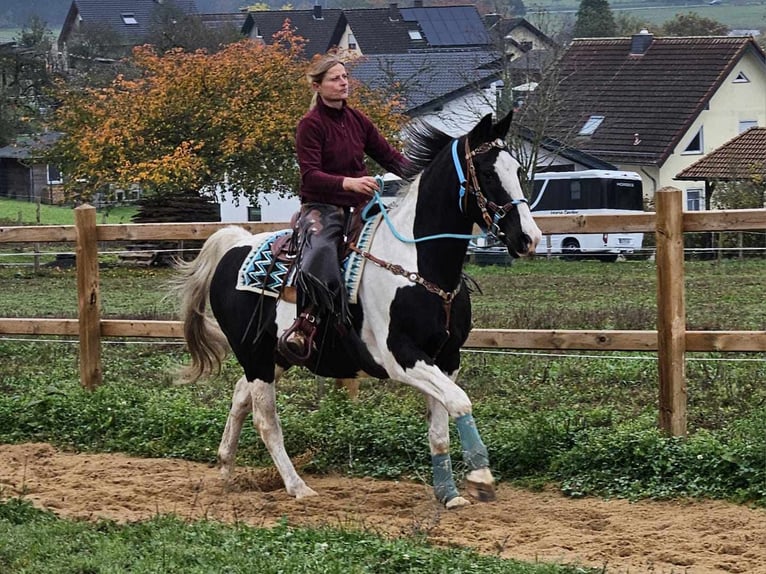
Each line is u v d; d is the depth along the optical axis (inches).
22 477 365.4
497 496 330.6
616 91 1999.3
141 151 1417.3
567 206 1658.5
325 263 307.1
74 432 416.5
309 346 316.2
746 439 346.6
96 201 1911.9
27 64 2225.6
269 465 376.2
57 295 963.3
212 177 1435.8
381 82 1914.4
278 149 1429.6
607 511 310.2
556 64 1569.9
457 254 297.0
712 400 436.8
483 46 2193.7
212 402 460.1
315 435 382.3
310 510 320.2
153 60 1489.9
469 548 269.1
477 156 289.9
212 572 246.7
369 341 307.7
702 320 694.5
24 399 446.9
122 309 821.9
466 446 286.2
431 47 2849.4
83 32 2979.8
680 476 326.3
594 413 395.2
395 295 297.0
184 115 1429.6
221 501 333.4
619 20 3627.0
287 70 1473.9
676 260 350.6
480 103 1798.7
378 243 305.9
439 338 298.0
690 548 273.7
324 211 316.5
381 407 426.3
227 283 348.8
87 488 351.9
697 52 2012.8
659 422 358.0
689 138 1947.6
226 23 3006.9
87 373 460.4
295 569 247.1
